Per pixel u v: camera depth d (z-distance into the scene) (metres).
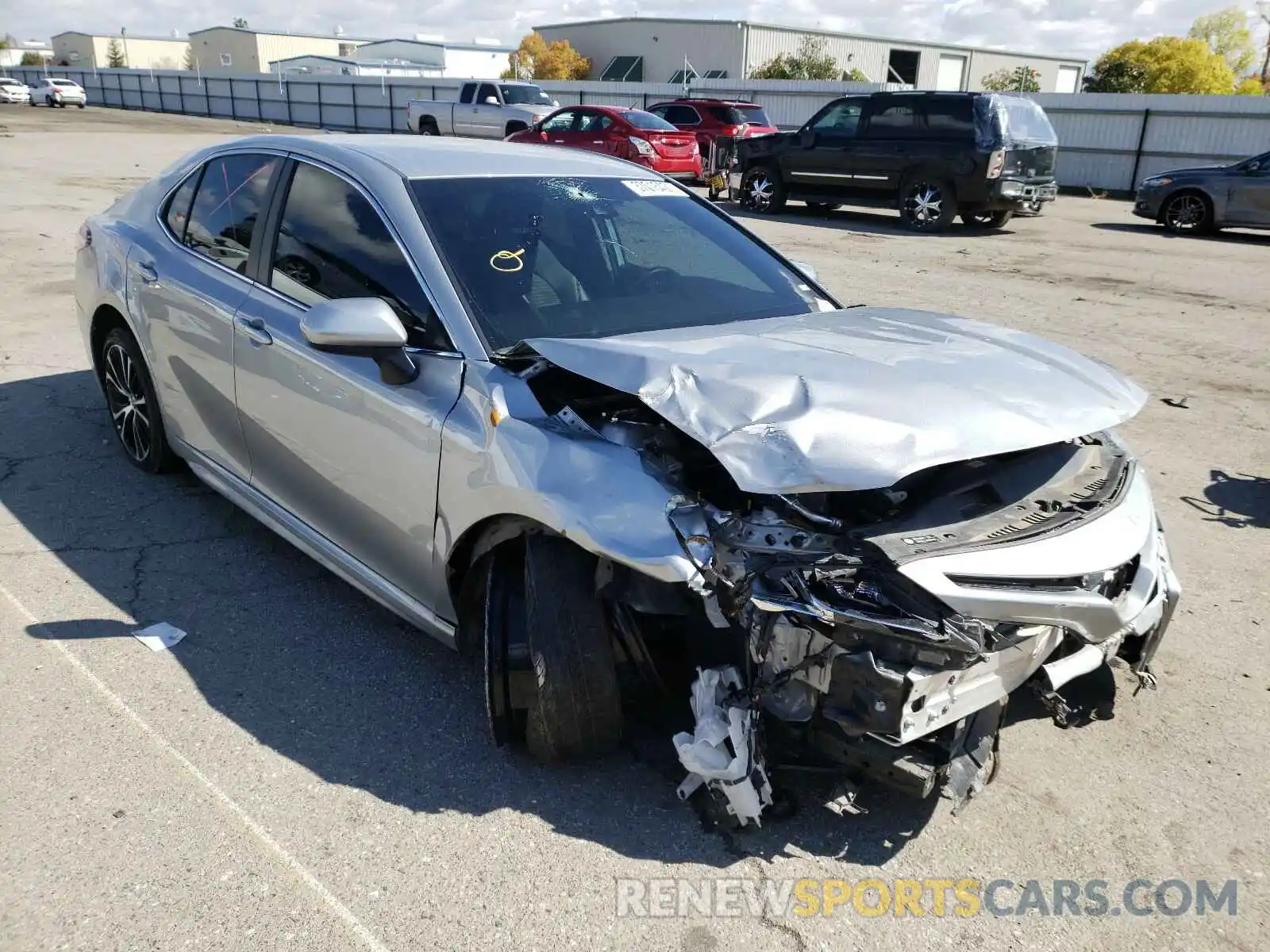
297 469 3.58
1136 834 2.73
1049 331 8.73
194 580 3.94
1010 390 2.72
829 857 2.60
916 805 2.80
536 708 2.72
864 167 16.28
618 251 3.60
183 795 2.73
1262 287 11.25
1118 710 3.30
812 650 2.36
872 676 2.27
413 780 2.83
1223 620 3.94
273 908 2.36
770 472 2.33
